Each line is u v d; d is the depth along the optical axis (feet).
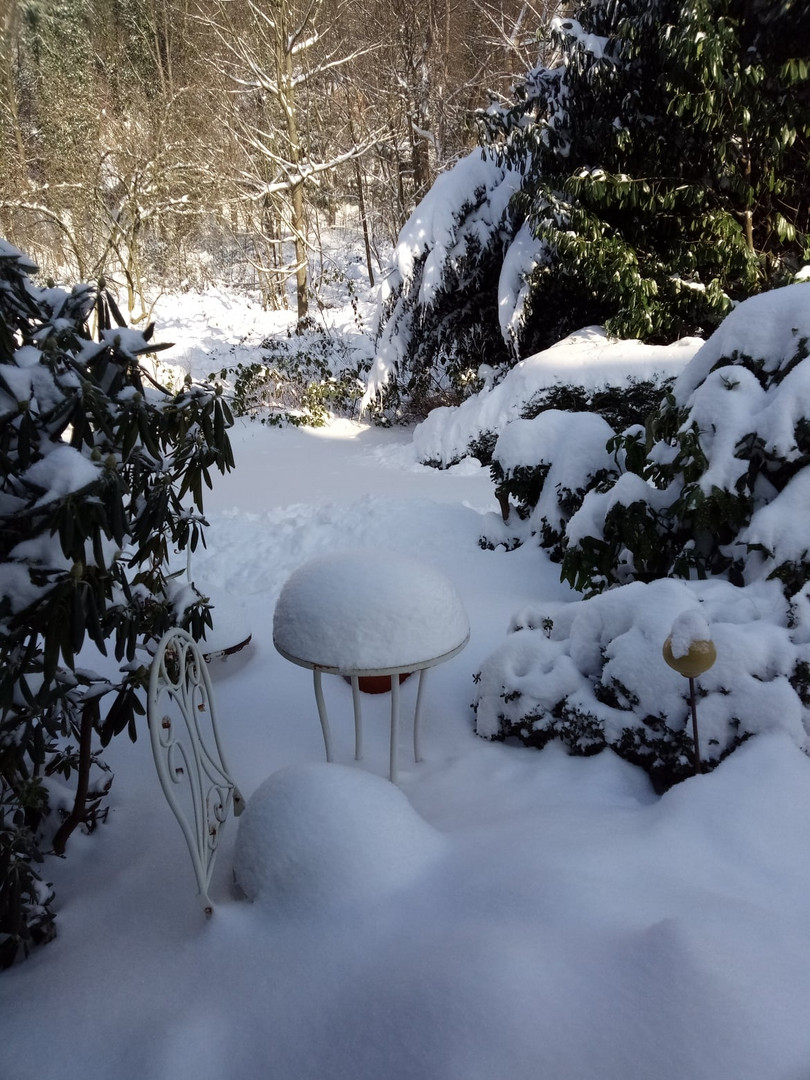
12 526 6.12
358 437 39.81
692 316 30.83
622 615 8.79
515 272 33.96
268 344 53.01
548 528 15.05
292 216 66.54
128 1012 5.64
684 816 6.75
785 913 5.60
